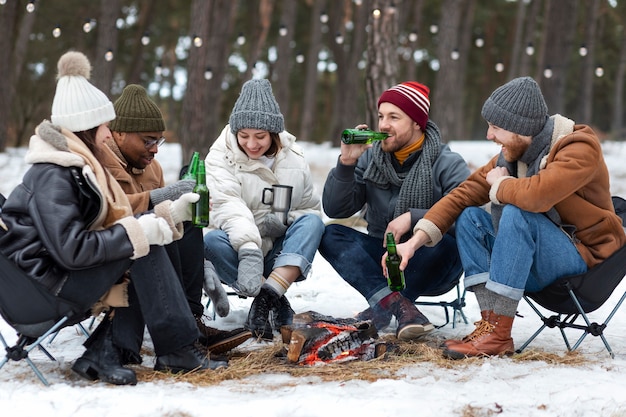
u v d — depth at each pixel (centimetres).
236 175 388
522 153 341
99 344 294
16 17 1617
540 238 326
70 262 265
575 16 1689
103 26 1630
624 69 2977
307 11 2952
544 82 1691
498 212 342
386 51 857
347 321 348
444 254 381
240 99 380
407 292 391
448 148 390
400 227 366
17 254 269
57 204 267
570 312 345
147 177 361
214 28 1928
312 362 323
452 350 330
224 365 307
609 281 336
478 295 344
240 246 367
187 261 333
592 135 327
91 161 281
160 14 2680
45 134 274
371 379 295
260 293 368
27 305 275
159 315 293
